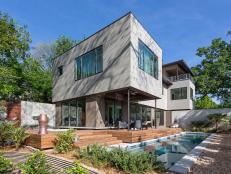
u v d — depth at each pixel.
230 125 29.89
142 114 27.08
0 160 5.63
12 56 28.23
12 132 10.73
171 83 36.62
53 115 24.16
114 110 21.09
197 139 20.92
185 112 36.06
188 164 8.14
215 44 40.28
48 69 51.19
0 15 26.09
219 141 16.88
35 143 10.30
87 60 20.20
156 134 18.73
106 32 18.27
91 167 7.26
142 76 17.95
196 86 43.56
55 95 24.97
